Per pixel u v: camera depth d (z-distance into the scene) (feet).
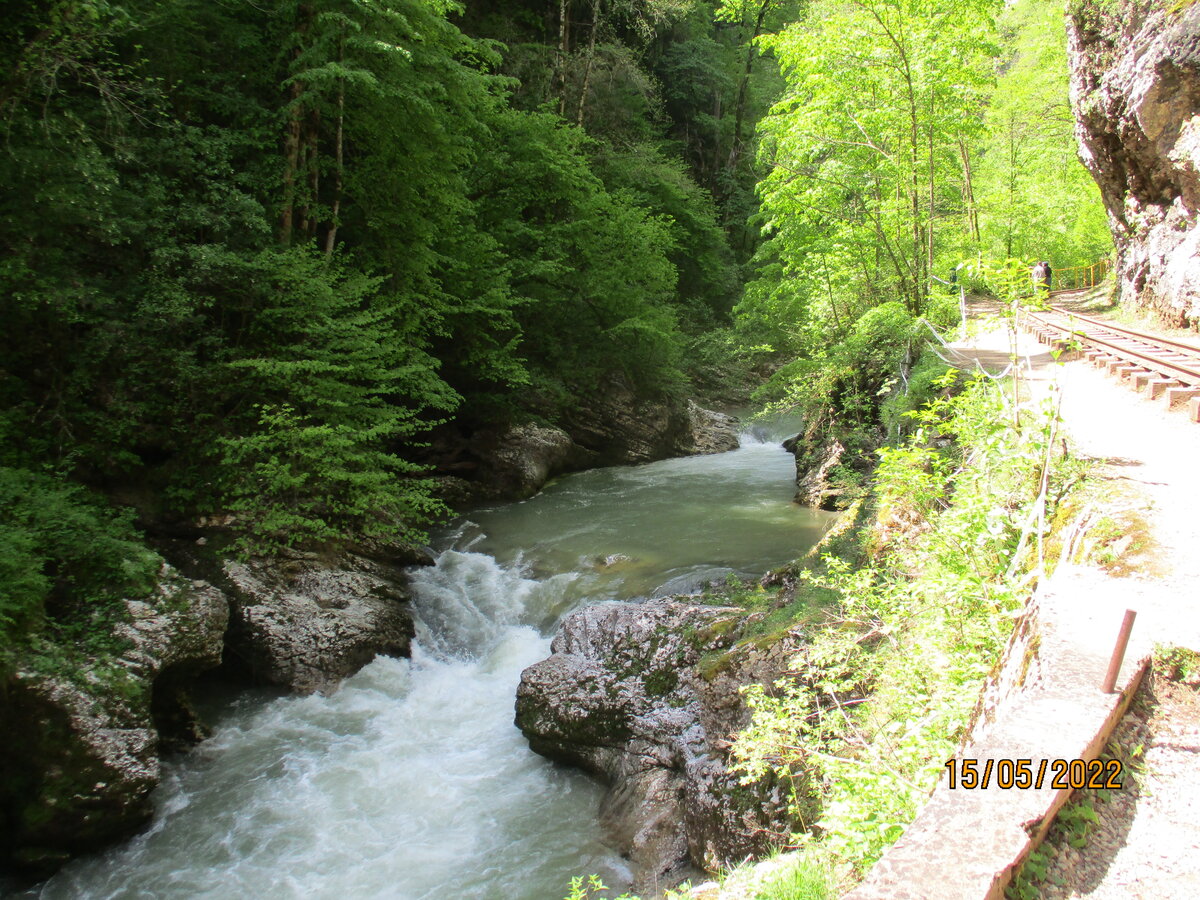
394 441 54.95
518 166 67.62
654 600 33.58
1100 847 8.78
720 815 20.92
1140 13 53.16
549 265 65.36
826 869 12.62
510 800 27.04
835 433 52.21
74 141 33.42
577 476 66.03
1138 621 12.44
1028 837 8.26
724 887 14.14
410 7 44.55
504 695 33.45
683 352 91.76
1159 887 8.15
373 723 31.83
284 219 44.01
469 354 59.00
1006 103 95.86
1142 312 57.00
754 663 24.02
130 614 28.37
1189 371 31.09
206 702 32.91
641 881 22.20
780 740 17.13
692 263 112.37
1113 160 60.49
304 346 39.04
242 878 23.81
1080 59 61.16
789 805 18.63
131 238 35.99
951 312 52.90
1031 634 12.67
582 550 44.24
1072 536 16.71
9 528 27.25
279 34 46.16
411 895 22.90
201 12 43.93
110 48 37.55
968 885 7.57
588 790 27.45
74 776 24.26
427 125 47.21
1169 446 23.08
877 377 50.24
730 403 98.68
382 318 47.98
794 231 63.00
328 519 40.37
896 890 7.55
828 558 22.80
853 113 55.16
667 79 126.93
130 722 25.99
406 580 41.39
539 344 69.56
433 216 53.62
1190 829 8.87
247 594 34.22
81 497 33.04
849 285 62.95
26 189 32.63
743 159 136.36
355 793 27.55
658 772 25.36
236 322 40.68
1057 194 94.79
